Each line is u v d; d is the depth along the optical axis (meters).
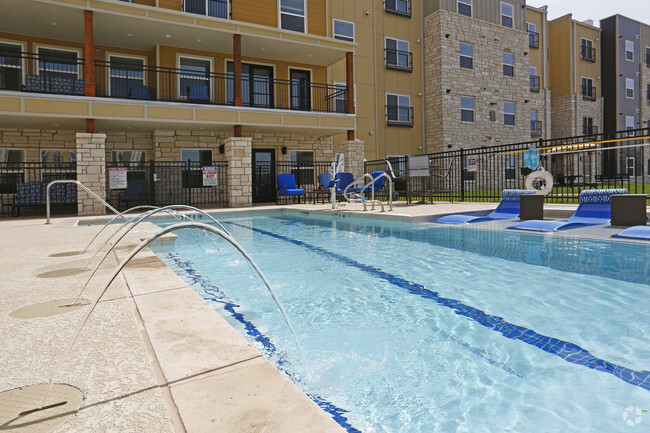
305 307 2.62
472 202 10.95
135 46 12.92
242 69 14.55
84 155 10.18
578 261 3.71
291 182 13.18
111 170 10.60
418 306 2.60
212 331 1.77
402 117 18.89
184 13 11.22
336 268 3.82
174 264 4.05
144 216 3.24
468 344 1.97
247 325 2.29
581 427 1.25
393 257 4.31
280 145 14.94
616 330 2.07
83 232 6.18
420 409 1.40
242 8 14.11
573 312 2.37
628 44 26.22
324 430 1.04
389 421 1.33
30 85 10.52
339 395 1.51
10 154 11.52
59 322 1.96
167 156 13.05
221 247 5.13
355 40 17.39
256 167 14.62
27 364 1.50
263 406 1.16
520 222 6.45
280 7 14.92
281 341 2.05
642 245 4.27
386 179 11.68
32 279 2.94
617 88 25.58
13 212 10.41
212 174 12.14
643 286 2.85
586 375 1.61
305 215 9.95
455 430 1.26
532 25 23.34
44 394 1.27
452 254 4.36
